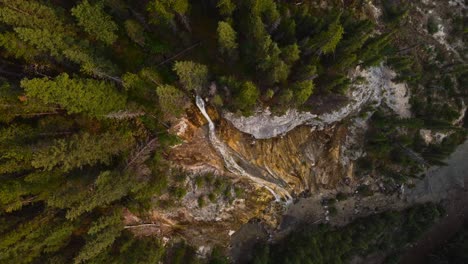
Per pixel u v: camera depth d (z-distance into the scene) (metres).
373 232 50.00
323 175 44.81
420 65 47.50
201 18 33.09
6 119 25.33
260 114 34.69
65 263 29.95
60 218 28.91
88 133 26.45
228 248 45.16
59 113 27.45
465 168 56.00
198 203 37.84
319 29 31.05
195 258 40.28
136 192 30.70
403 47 46.59
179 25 31.81
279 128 38.34
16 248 27.22
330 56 33.44
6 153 24.83
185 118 32.88
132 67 30.72
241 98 28.88
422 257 58.81
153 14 27.69
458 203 57.06
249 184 40.53
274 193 43.19
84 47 26.06
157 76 28.86
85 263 30.14
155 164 31.73
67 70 27.30
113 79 27.23
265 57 28.08
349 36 33.47
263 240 46.78
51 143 25.31
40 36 23.64
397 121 42.53
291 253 44.88
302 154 42.06
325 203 47.31
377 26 44.09
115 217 29.97
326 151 43.44
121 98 27.06
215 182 37.91
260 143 38.88
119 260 32.06
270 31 30.30
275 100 33.72
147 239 35.78
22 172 27.09
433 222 53.69
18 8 23.86
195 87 29.67
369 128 44.28
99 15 26.16
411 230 54.44
